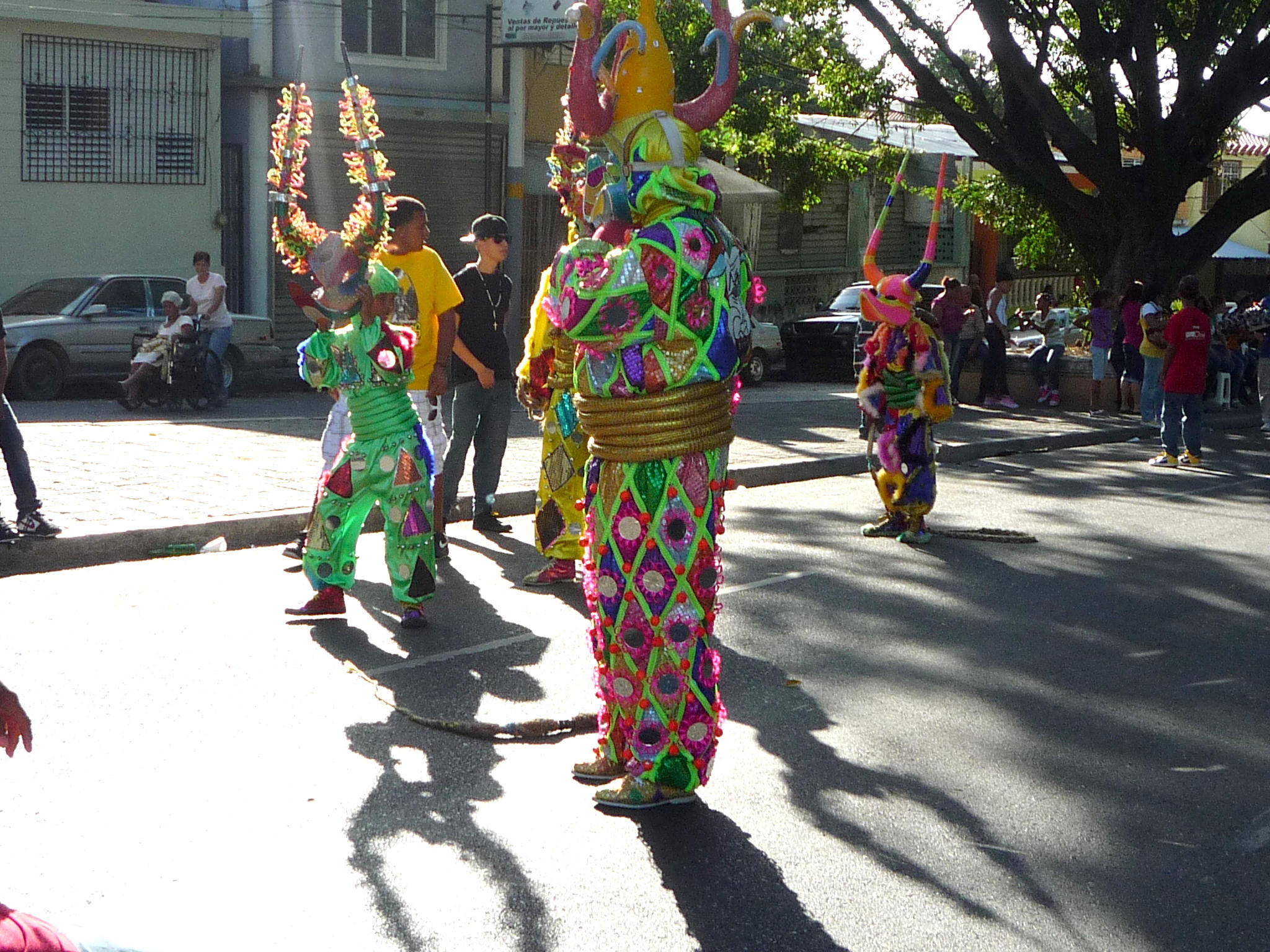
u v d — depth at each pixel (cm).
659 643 465
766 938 391
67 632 652
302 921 392
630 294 443
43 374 1753
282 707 563
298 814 462
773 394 2195
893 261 3547
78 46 2014
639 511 459
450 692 591
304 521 895
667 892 418
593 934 390
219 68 2147
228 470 1051
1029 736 565
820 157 2802
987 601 788
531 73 2570
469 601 744
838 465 1314
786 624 727
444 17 2352
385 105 2355
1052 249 2673
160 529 831
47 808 458
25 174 2000
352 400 664
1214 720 593
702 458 460
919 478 939
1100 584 836
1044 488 1243
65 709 548
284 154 646
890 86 2291
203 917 392
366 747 525
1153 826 479
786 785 506
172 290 1877
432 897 408
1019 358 2056
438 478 828
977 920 407
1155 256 2216
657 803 478
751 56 2333
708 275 448
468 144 2484
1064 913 413
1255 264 4538
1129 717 592
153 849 432
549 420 767
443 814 467
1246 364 2138
